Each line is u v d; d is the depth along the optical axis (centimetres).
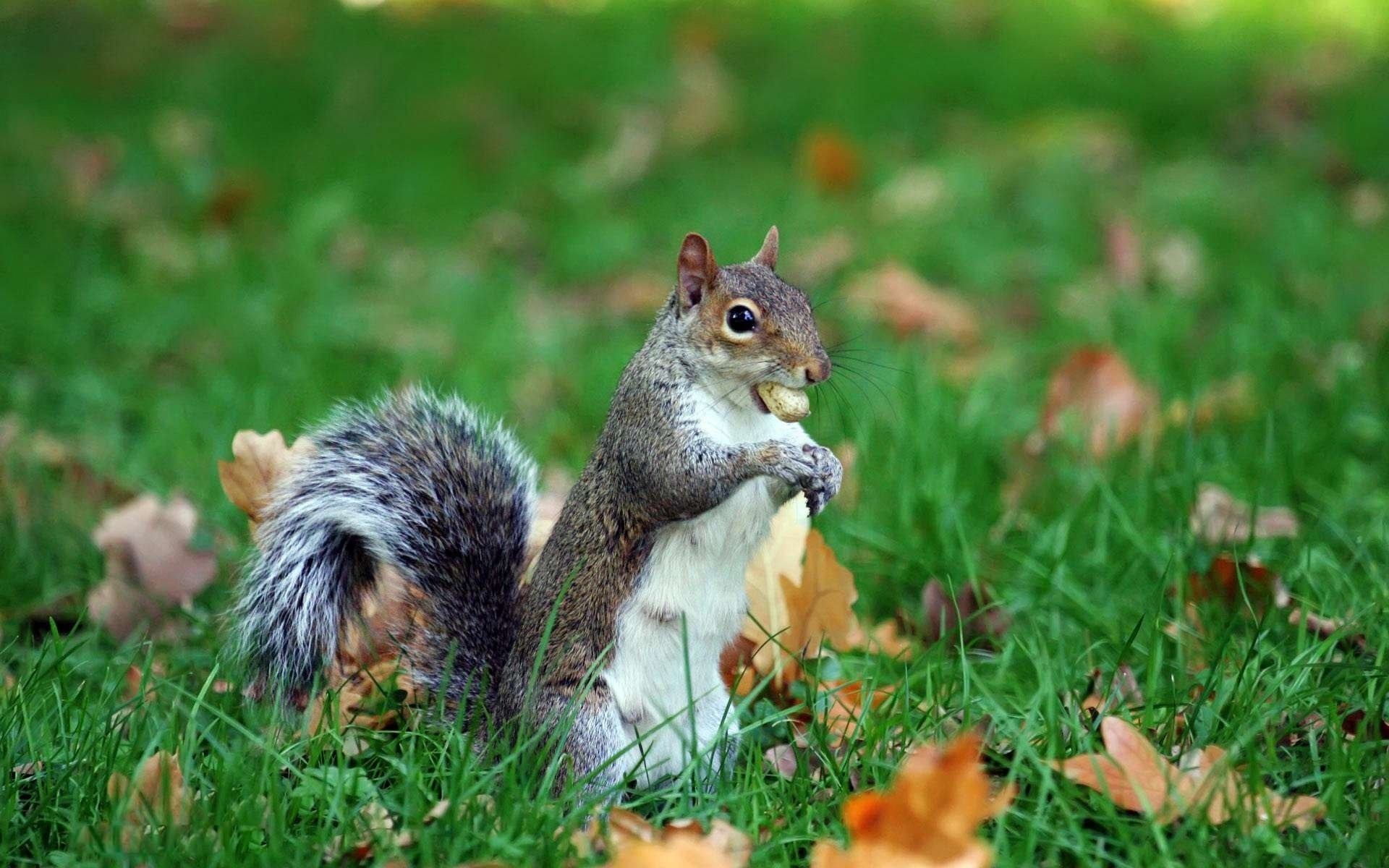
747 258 1437
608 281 1449
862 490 937
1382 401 1026
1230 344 1178
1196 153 1775
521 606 695
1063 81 1983
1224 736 622
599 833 568
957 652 761
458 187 1694
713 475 642
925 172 1648
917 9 2375
